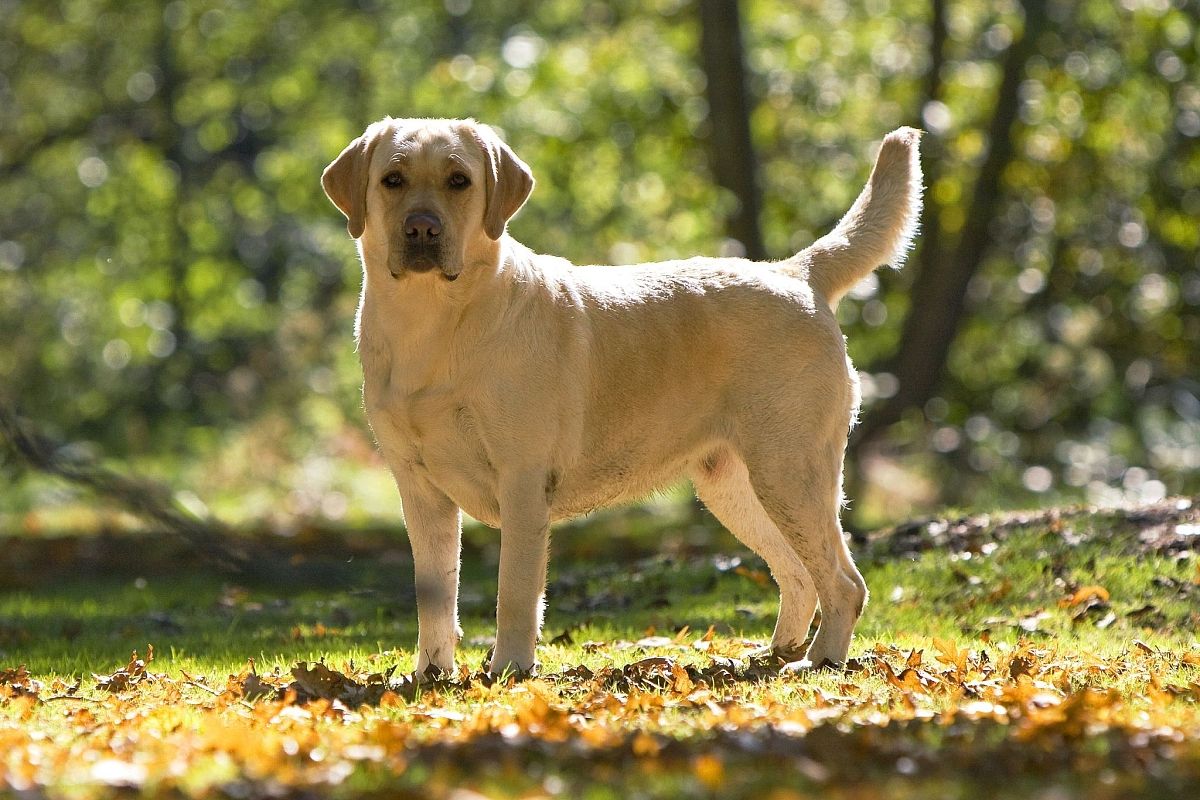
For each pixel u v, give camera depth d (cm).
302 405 3109
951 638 943
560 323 777
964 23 2366
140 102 2842
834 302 870
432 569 785
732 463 862
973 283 2416
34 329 2969
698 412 827
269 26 2639
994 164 2164
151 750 584
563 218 2452
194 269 2591
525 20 2630
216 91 2658
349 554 1662
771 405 814
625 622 1088
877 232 873
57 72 2855
